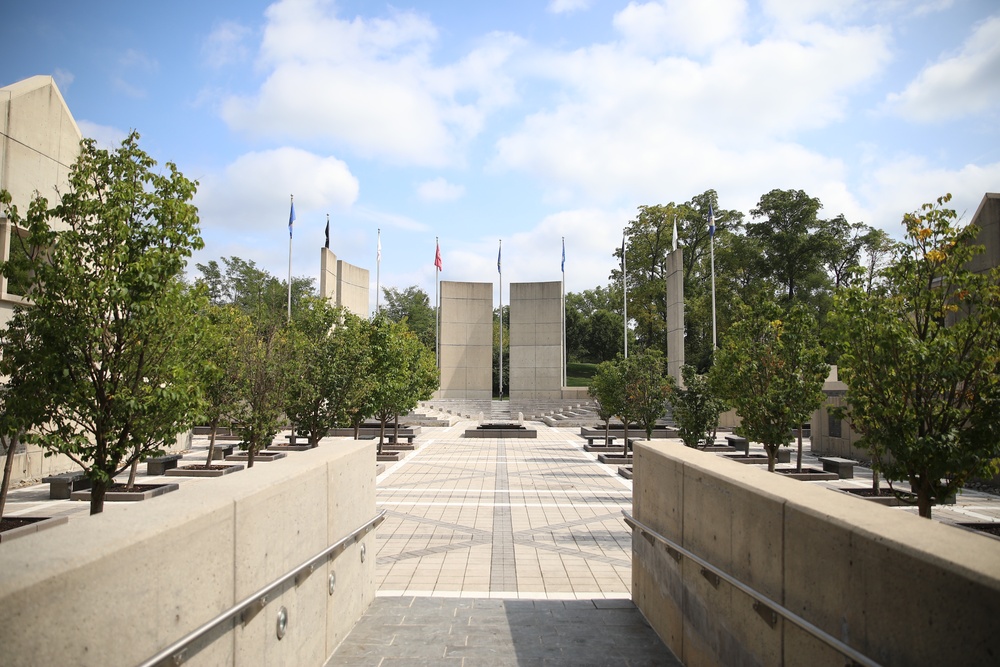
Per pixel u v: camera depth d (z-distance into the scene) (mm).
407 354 23547
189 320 9734
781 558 4039
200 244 9828
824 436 24719
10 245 16703
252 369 17031
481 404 44688
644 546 7160
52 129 18875
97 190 9586
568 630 6711
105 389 9336
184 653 3488
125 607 2998
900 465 9039
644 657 5984
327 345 19359
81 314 8992
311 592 5504
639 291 58031
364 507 7258
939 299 9398
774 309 16422
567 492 16484
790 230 52625
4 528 11109
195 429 30453
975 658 2490
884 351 8938
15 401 9148
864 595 3191
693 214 55969
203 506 3791
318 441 19281
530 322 44844
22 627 2393
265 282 65688
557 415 41062
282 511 4879
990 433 8406
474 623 6930
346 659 5922
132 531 3152
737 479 4773
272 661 4676
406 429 30297
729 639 4812
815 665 3633
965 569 2549
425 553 10453
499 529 12273
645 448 7172
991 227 17703
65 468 18875
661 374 22984
